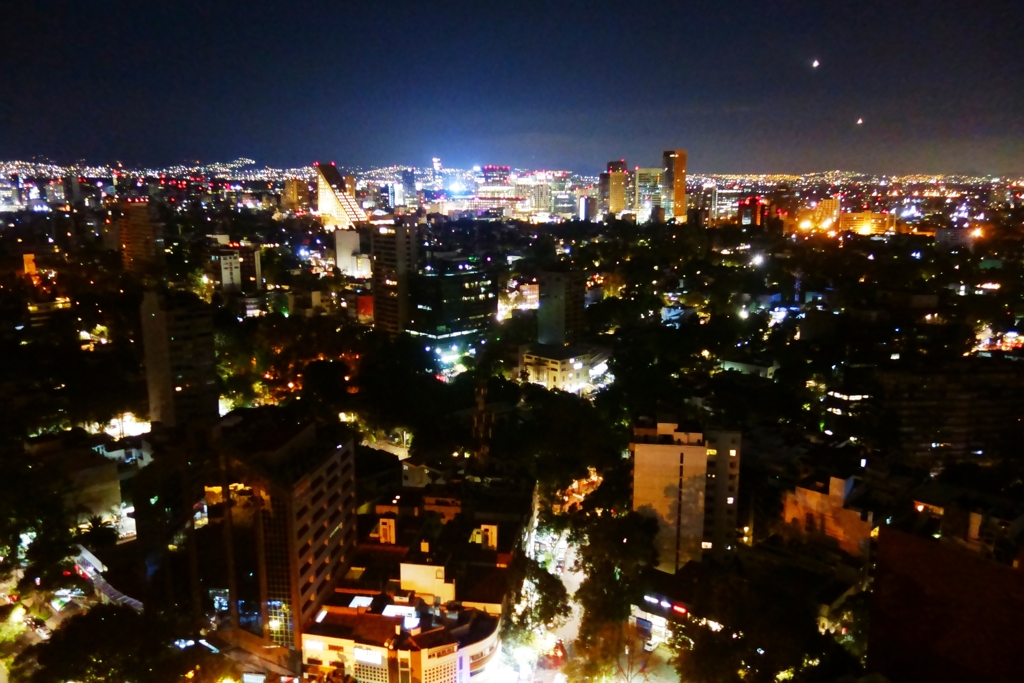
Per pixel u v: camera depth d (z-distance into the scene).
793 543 108.44
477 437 146.12
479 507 115.62
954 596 49.50
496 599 93.94
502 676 92.31
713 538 116.50
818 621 91.62
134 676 81.81
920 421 171.25
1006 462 144.38
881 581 53.00
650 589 99.62
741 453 132.25
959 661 49.62
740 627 81.19
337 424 151.00
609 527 106.94
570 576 120.00
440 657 85.38
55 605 105.56
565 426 153.75
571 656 99.00
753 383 185.50
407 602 94.44
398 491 124.19
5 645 96.94
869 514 103.38
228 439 98.56
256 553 91.88
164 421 167.62
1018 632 46.81
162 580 100.12
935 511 107.06
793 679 74.81
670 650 91.38
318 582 96.62
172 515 99.94
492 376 199.62
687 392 180.25
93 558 112.62
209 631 97.50
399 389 180.12
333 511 101.06
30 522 110.56
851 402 177.50
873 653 54.00
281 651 92.50
